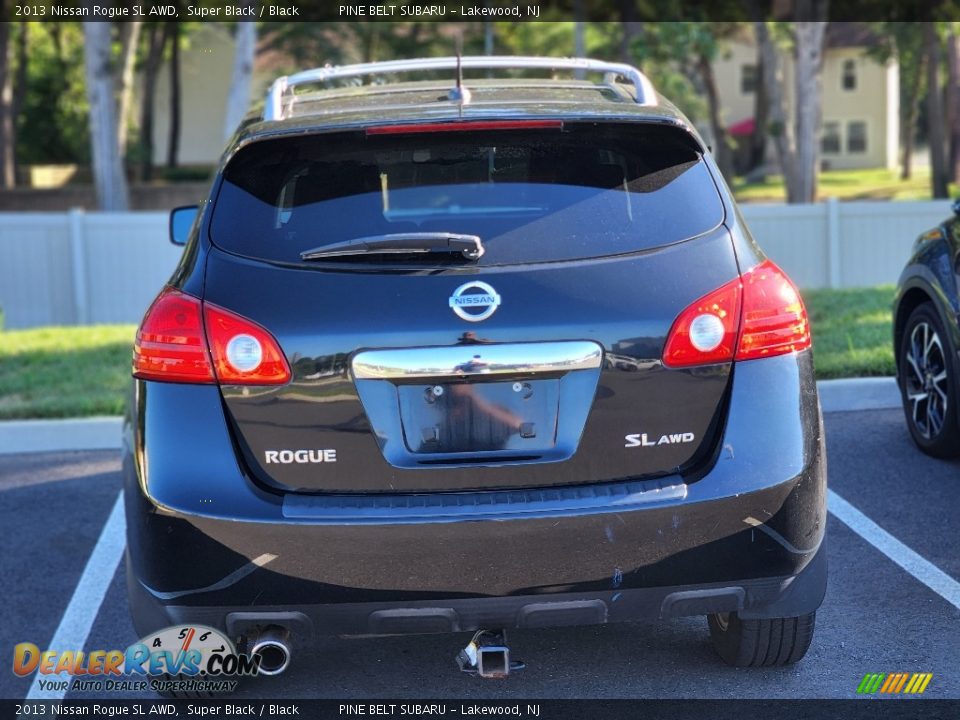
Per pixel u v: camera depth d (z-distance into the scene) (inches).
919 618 166.2
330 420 120.3
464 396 120.6
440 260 122.2
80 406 294.7
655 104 136.9
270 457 121.0
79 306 587.2
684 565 121.3
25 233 584.7
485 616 122.1
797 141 797.9
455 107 132.2
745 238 128.9
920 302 247.3
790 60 1883.6
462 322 119.8
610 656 157.2
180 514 119.7
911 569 185.3
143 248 587.5
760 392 123.3
